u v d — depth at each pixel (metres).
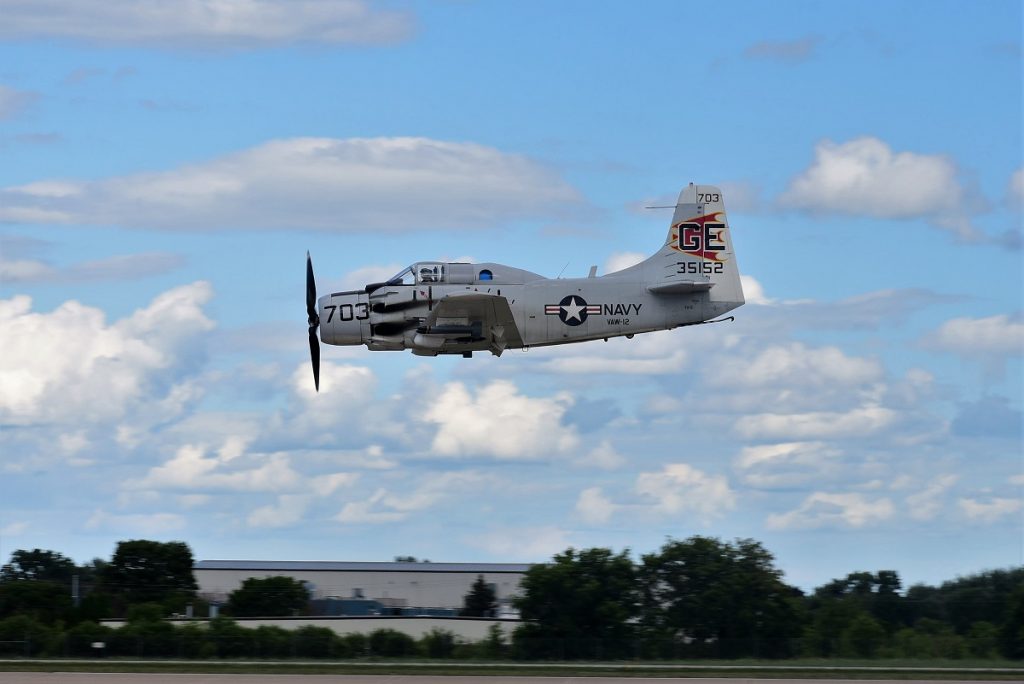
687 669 95.75
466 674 91.25
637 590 120.56
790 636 116.06
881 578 121.25
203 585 163.12
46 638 109.75
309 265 109.25
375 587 164.00
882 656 109.62
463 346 106.12
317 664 100.56
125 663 100.25
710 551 121.94
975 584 118.81
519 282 106.50
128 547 150.12
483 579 163.75
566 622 116.94
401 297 104.88
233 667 96.38
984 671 94.88
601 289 107.50
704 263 110.00
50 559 155.62
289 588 142.38
